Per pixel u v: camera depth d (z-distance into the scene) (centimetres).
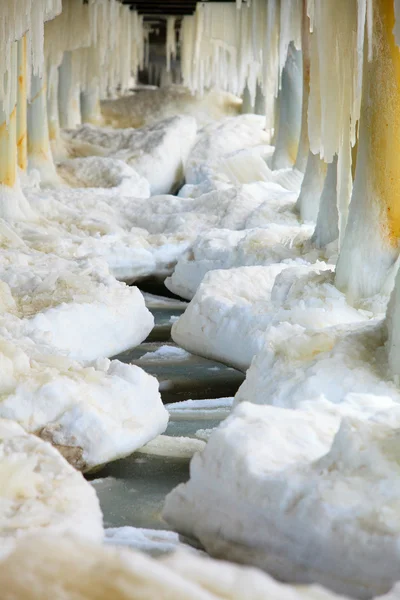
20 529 355
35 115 2161
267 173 2114
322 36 1002
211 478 390
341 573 334
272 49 1644
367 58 893
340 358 632
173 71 3394
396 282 659
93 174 2328
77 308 905
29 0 1367
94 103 2895
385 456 371
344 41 981
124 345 959
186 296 1481
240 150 2380
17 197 1680
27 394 555
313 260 1252
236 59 1884
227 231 1556
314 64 1073
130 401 598
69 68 2531
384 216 886
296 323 807
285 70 2117
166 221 1859
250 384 666
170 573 190
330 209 1320
